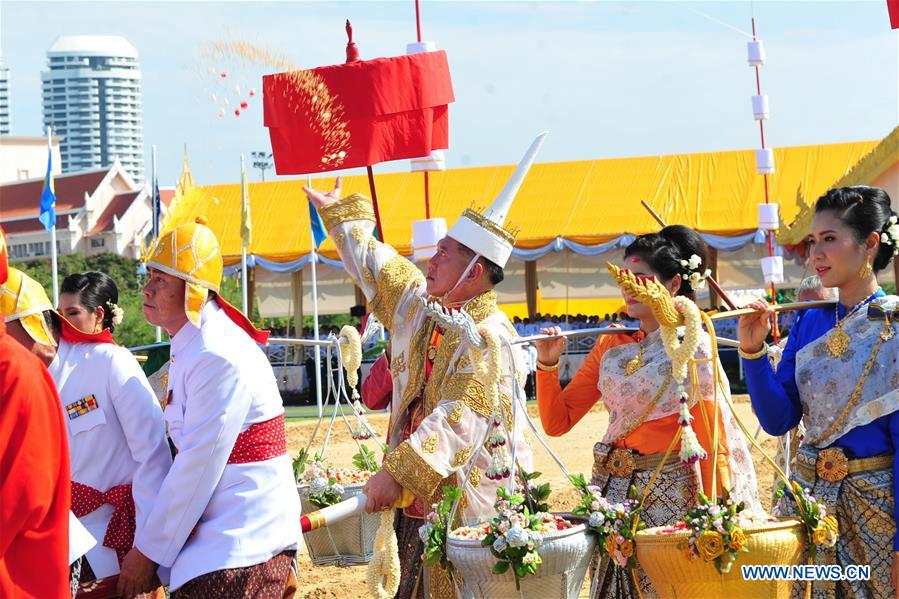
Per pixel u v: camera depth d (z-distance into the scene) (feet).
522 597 14.34
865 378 14.34
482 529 15.47
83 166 549.54
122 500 17.24
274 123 21.18
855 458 14.44
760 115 67.92
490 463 16.55
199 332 16.08
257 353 16.39
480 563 14.44
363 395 20.99
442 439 16.83
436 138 22.18
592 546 14.73
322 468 20.58
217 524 15.60
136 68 545.85
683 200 94.63
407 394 18.48
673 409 16.12
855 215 14.49
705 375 16.11
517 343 16.57
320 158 21.01
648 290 14.21
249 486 15.78
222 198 102.73
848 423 14.43
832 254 14.56
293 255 95.04
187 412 15.78
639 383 16.31
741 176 96.32
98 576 16.93
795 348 15.35
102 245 237.04
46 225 86.22
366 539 19.60
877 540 14.29
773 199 93.25
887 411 14.17
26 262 170.91
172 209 102.17
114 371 17.37
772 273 65.82
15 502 12.97
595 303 112.98
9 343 13.47
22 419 13.14
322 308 103.60
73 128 545.03
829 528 13.91
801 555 13.97
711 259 92.27
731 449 16.39
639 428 16.35
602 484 16.69
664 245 16.94
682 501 16.05
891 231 14.47
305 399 77.05
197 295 15.99
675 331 14.34
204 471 15.47
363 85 21.01
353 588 26.68
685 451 14.38
